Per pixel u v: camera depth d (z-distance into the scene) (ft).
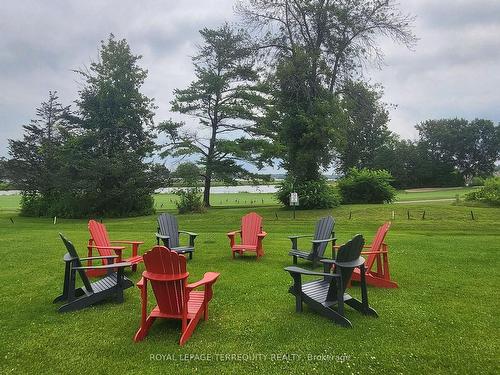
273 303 18.45
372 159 202.49
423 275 23.67
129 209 90.02
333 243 26.78
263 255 31.27
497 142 249.34
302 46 80.79
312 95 80.23
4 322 16.21
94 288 18.62
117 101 97.45
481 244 34.81
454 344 13.80
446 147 252.62
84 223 69.00
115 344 13.98
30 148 92.38
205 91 93.45
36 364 12.58
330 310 15.94
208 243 38.32
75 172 88.28
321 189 75.00
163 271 13.64
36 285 22.12
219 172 94.38
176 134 95.40
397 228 49.80
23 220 76.23
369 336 14.51
